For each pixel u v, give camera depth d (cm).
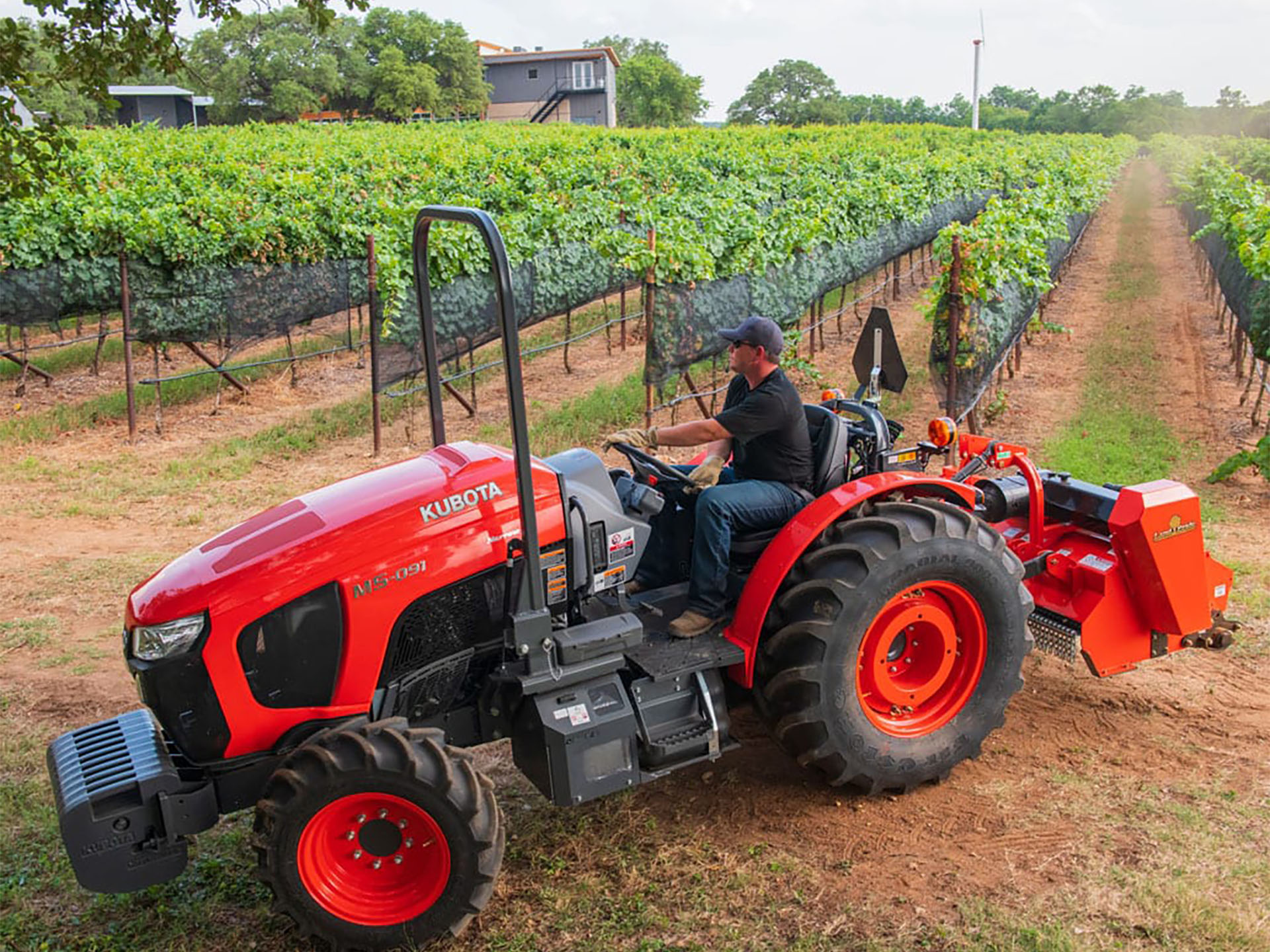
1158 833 397
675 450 1055
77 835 327
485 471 379
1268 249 991
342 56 7325
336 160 2458
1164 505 441
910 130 5972
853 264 1647
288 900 334
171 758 352
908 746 418
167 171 2111
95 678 559
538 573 351
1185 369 1370
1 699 531
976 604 427
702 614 416
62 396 1289
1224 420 1095
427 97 7406
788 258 1334
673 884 378
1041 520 483
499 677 364
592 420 1155
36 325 1427
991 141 5538
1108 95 12706
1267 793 424
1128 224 3394
